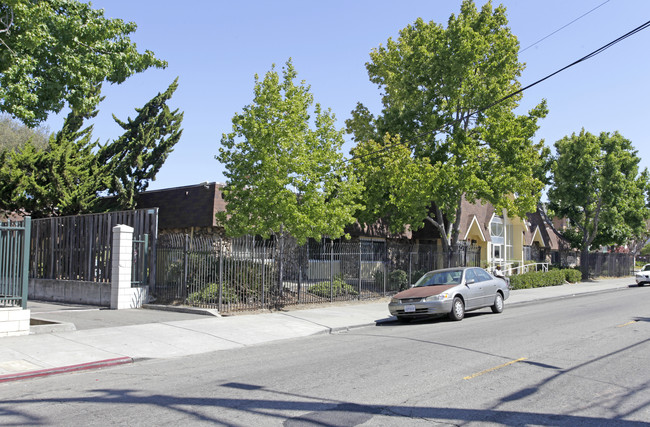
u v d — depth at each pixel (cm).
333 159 1845
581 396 643
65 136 2480
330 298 1886
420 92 2420
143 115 2616
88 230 1862
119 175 2483
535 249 4112
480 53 2264
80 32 1206
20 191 2245
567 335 1126
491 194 2236
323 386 700
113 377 802
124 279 1648
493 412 577
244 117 1766
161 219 2419
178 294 1673
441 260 2438
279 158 1711
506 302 2128
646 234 5447
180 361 940
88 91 1265
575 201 3750
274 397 648
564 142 3797
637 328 1231
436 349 968
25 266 1121
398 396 642
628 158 4022
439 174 2173
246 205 1719
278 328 1317
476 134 2444
